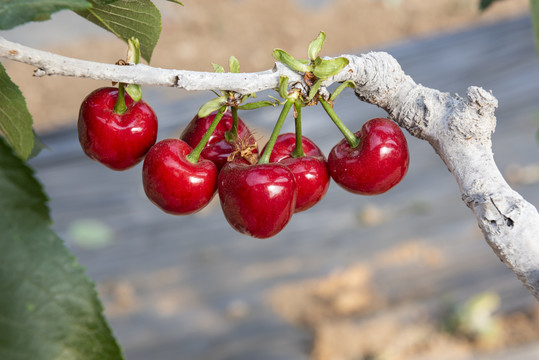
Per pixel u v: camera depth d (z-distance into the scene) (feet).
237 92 3.73
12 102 3.60
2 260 2.43
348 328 21.33
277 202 3.92
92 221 27.58
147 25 4.04
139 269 25.11
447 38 40.52
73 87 41.52
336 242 25.32
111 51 45.09
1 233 2.43
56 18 47.78
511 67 34.65
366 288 22.98
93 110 4.17
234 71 3.82
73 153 32.01
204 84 3.63
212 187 4.12
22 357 2.45
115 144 4.17
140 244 26.30
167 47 47.57
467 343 20.43
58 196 29.09
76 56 44.24
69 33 46.70
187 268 24.85
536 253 3.57
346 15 50.57
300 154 4.41
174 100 36.40
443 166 27.96
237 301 23.18
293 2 52.80
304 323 21.97
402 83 4.07
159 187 4.04
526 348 19.70
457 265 23.31
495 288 22.24
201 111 3.76
